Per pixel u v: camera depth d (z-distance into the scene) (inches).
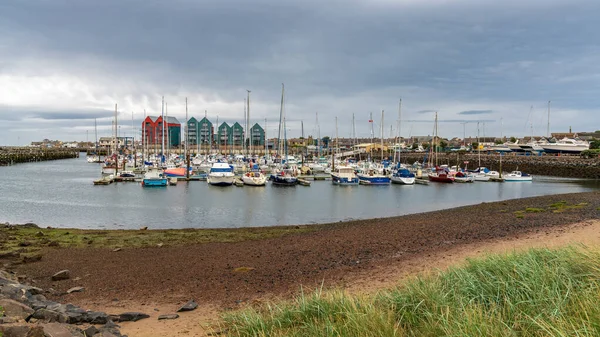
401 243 738.8
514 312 258.5
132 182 2469.2
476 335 221.8
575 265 320.2
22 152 5693.9
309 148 5999.0
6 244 786.2
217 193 2006.6
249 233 959.6
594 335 199.8
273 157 3720.5
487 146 6186.0
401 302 305.7
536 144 5034.5
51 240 836.6
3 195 1866.4
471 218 1055.6
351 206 1626.5
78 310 398.9
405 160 5024.6
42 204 1596.9
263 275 558.9
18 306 348.8
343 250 700.0
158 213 1403.8
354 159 4055.1
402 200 1831.9
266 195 1953.7
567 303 251.8
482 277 336.5
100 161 4913.9
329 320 286.5
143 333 357.1
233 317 351.6
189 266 621.3
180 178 2556.6
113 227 1148.5
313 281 515.5
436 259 590.9
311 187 2346.2
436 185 2559.1
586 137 7057.1
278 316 323.6
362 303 309.6
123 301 466.0
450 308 275.6
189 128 6628.9
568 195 1652.3
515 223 906.7
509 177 2839.6
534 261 331.9
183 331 360.2
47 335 291.3
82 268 616.4
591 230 745.0
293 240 832.9
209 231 999.0
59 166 4303.6
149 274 579.2
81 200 1718.8
